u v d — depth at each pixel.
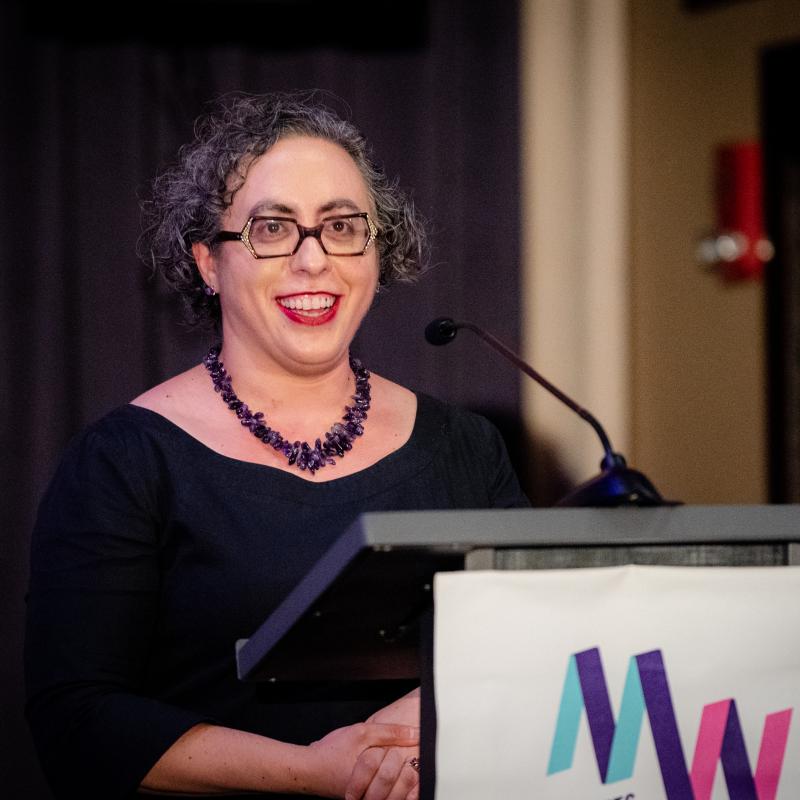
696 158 10.12
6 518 7.09
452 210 8.02
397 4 7.90
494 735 2.59
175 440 3.81
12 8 7.16
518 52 8.12
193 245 4.12
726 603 2.69
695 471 10.07
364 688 3.70
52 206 7.17
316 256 3.81
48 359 7.15
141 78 7.37
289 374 3.95
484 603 2.59
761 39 9.95
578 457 8.38
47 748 3.45
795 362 10.16
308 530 3.76
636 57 9.93
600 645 2.63
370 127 7.87
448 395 7.95
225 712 3.64
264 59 7.64
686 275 10.08
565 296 8.45
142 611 3.64
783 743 2.70
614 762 2.63
